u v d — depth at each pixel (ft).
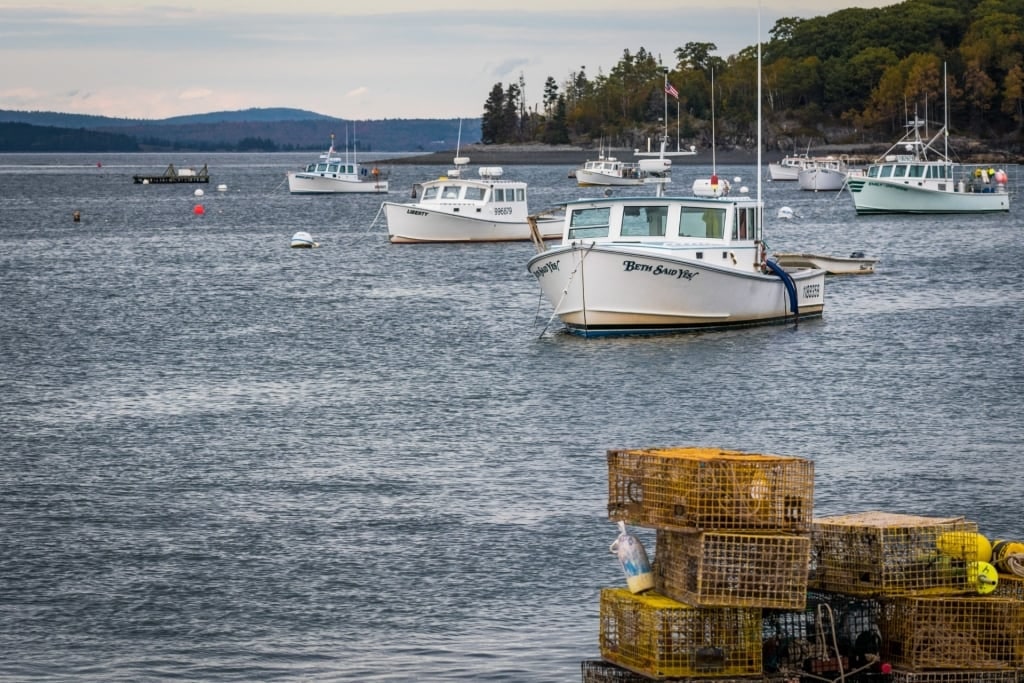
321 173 583.58
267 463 96.68
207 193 602.44
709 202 161.58
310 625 64.90
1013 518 79.92
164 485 90.12
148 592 69.21
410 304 194.70
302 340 159.94
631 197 162.61
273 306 193.57
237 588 69.77
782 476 54.49
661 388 126.21
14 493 87.92
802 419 110.93
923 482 88.58
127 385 130.41
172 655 61.46
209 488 89.35
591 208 164.66
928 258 260.62
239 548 76.13
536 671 59.41
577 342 156.15
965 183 391.24
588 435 105.70
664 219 162.20
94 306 194.70
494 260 263.70
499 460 97.19
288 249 297.12
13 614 66.13
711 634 53.98
